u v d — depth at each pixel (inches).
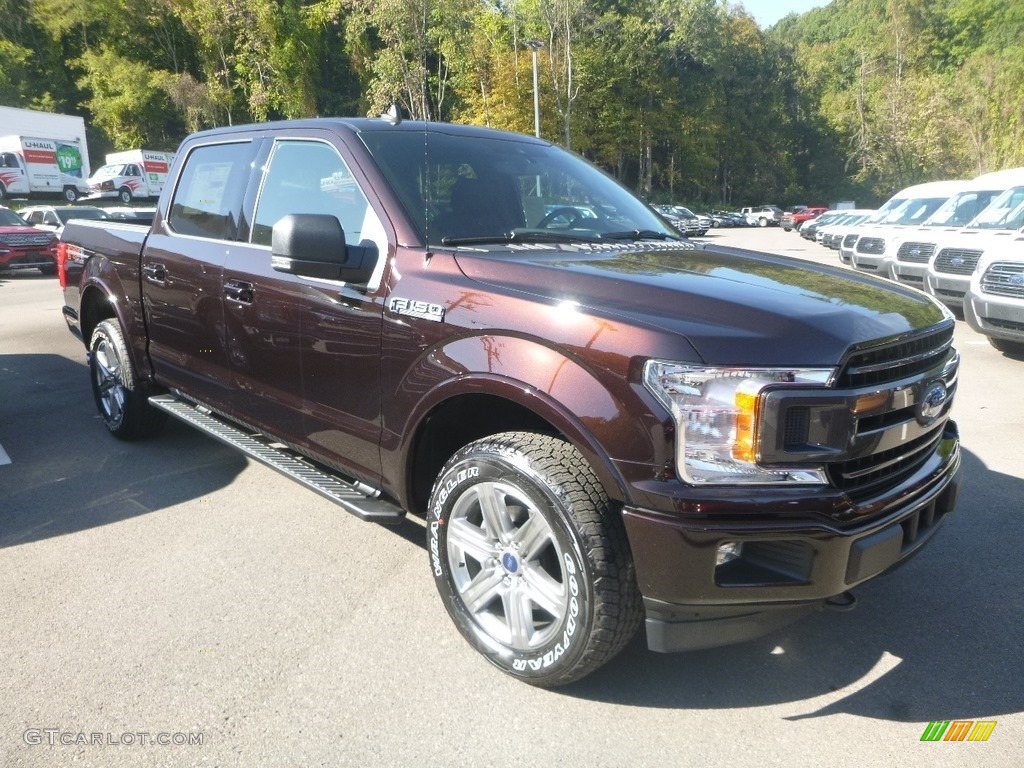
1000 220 412.5
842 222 1210.6
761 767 93.8
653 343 91.7
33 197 1421.0
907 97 2642.7
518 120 1695.4
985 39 2812.5
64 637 121.1
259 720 102.2
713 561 90.5
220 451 209.8
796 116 3245.6
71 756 95.1
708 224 1977.1
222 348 160.1
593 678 111.0
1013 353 333.1
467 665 114.2
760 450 89.0
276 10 1750.7
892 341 97.3
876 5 3892.7
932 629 124.0
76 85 2135.8
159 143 2058.3
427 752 96.4
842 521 92.8
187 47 2101.4
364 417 127.8
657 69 2224.4
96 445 214.4
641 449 91.4
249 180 157.9
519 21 1689.2
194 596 134.0
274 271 143.6
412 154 137.6
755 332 92.2
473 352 107.7
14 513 169.2
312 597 133.9
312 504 174.9
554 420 98.0
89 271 209.2
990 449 211.3
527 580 105.7
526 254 120.5
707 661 115.6
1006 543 153.7
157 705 105.0
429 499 121.9
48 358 337.7
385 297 121.9
